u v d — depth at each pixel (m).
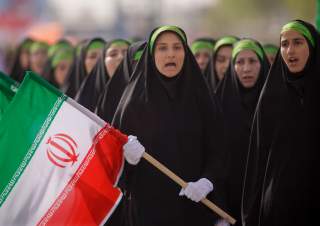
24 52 19.84
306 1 50.44
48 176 10.51
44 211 10.46
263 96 10.58
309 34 10.38
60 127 10.58
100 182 10.55
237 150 12.73
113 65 13.73
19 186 10.47
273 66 10.62
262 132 10.53
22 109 10.54
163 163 10.63
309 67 10.38
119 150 10.55
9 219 10.45
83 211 10.50
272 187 10.37
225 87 13.15
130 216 10.88
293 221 10.32
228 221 10.53
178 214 10.62
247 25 55.75
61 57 18.23
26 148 10.50
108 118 12.41
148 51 10.79
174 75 10.66
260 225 10.53
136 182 10.80
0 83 10.98
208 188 10.39
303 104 10.34
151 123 10.70
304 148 10.27
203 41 16.45
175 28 10.70
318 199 10.30
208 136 10.73
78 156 10.54
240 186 12.55
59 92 10.61
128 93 10.97
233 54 13.10
